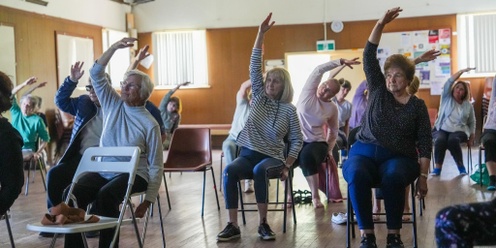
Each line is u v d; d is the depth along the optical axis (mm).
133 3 13648
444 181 7750
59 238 5020
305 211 5902
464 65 12609
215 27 13492
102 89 4090
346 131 8008
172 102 9641
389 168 3889
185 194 7242
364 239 3881
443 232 2479
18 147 3412
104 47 12430
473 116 8508
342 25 12984
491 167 6957
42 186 8180
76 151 4699
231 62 13477
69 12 11352
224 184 4789
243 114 6625
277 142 4816
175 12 13586
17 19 9953
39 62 10453
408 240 4602
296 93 13234
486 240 2479
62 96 4719
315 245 4543
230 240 4762
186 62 13609
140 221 5629
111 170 3697
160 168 3912
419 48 12695
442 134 8438
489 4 12453
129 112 4016
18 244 4816
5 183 3361
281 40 13242
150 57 13320
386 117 4000
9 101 3535
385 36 12812
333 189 6352
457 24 12562
